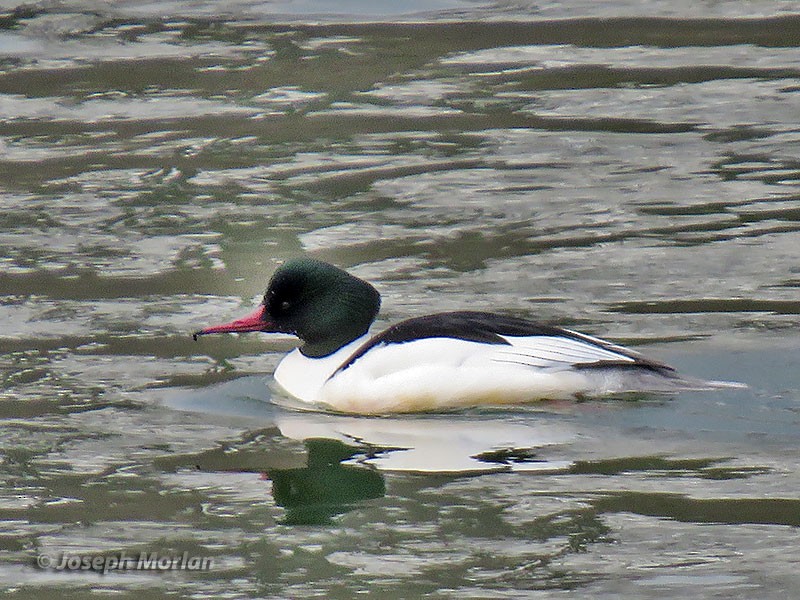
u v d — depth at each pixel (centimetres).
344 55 2203
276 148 1869
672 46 2205
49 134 1931
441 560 930
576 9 2405
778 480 1025
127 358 1314
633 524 967
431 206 1678
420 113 1975
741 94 1995
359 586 902
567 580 902
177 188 1747
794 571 903
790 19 2309
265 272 1505
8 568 934
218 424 1170
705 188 1703
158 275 1504
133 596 899
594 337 1275
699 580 896
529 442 1112
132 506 1021
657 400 1180
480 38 2269
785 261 1496
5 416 1185
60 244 1592
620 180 1738
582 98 2006
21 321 1395
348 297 1237
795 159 1778
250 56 2211
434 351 1197
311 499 1023
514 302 1416
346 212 1667
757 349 1288
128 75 2142
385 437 1136
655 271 1485
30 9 2419
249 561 938
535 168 1783
